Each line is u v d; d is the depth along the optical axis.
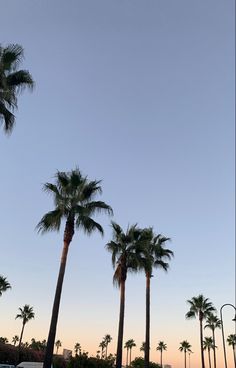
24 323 94.81
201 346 70.00
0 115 21.52
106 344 157.00
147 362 40.50
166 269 46.50
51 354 24.94
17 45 22.06
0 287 72.75
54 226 29.22
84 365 40.41
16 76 22.55
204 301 72.56
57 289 26.70
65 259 27.84
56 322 25.78
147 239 40.19
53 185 30.36
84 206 30.33
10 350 78.12
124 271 37.31
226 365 43.22
